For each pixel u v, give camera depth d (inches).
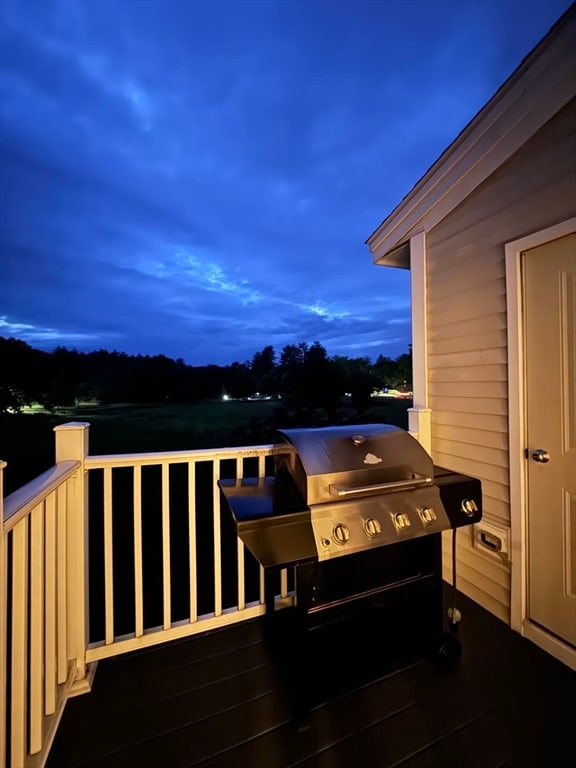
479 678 64.0
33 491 45.8
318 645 64.1
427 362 102.3
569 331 68.4
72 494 63.6
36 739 47.7
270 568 48.5
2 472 35.6
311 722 55.8
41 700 48.2
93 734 54.1
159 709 58.5
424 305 102.4
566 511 69.4
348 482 57.0
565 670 66.1
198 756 51.0
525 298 76.0
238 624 79.8
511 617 78.6
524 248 75.0
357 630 65.1
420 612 67.4
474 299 87.6
